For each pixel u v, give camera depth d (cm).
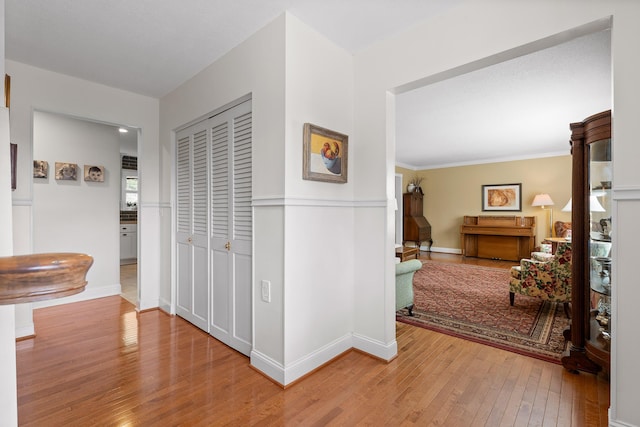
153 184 346
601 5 149
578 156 212
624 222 144
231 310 248
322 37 222
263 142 212
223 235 258
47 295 49
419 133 500
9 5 192
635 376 142
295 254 203
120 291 416
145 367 217
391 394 187
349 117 246
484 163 728
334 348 231
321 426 159
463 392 189
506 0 176
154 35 225
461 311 337
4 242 76
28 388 190
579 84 315
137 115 334
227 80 246
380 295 232
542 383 198
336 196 234
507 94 341
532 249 626
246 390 191
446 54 198
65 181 378
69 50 247
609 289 196
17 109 266
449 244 780
